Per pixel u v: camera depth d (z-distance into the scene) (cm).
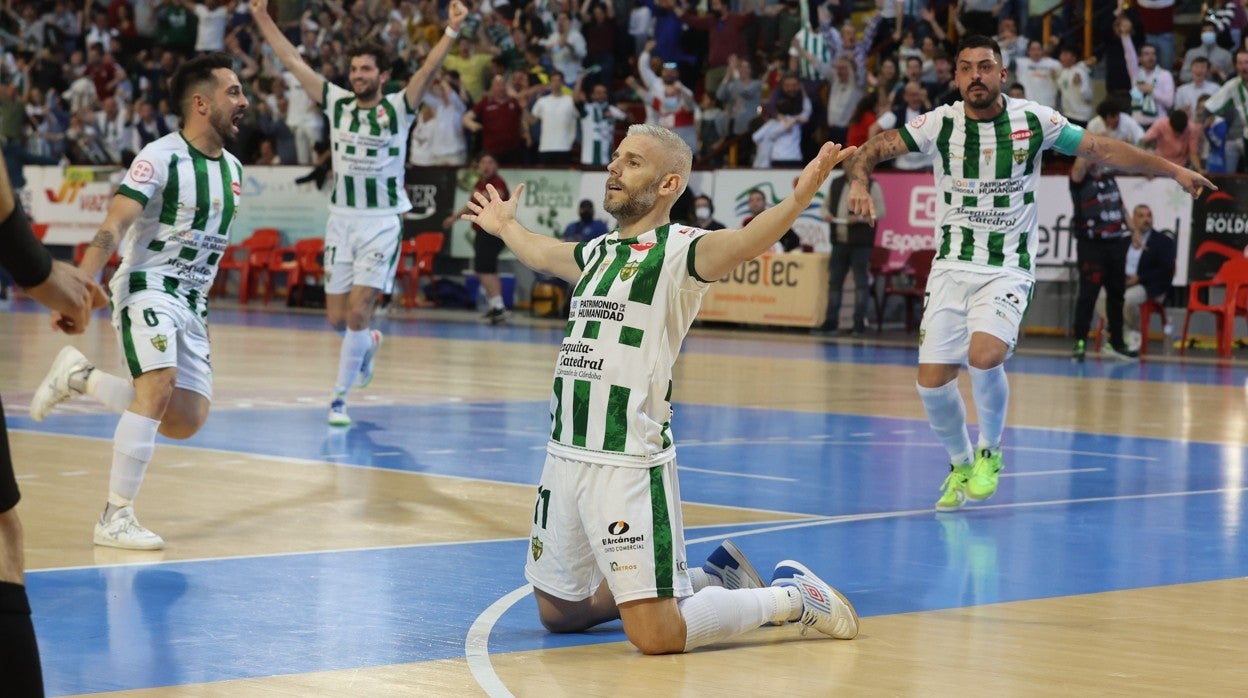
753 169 2448
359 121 1295
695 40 2873
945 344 938
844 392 1594
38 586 647
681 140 583
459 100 2792
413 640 564
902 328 2559
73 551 728
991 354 909
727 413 1399
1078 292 2150
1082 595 668
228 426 1239
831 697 491
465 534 793
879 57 2594
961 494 914
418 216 2783
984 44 924
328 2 3148
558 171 2603
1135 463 1125
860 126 2339
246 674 507
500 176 2622
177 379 805
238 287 3216
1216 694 499
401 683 500
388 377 1673
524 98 2748
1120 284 2052
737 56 2741
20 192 3334
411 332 2338
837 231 2369
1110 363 2008
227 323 2450
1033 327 2414
